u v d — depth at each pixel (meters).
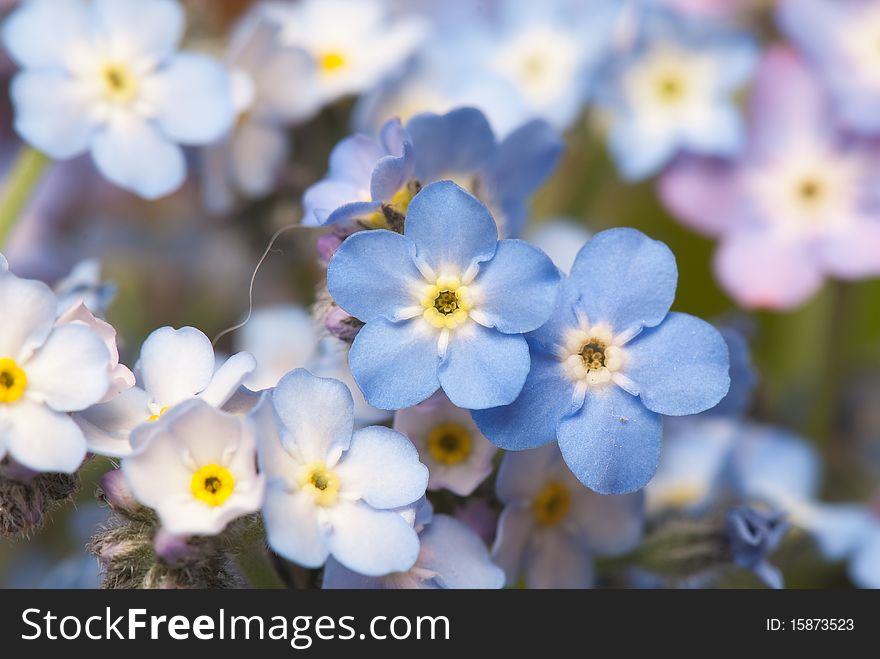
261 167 0.09
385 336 0.07
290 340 0.09
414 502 0.07
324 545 0.07
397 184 0.07
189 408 0.06
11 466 0.07
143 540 0.07
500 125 0.09
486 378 0.07
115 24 0.09
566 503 0.08
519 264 0.07
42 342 0.07
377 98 0.09
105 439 0.07
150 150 0.09
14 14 0.09
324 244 0.07
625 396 0.07
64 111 0.09
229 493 0.06
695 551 0.08
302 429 0.07
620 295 0.07
